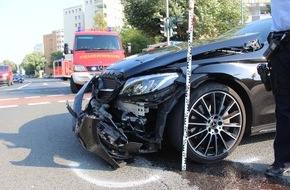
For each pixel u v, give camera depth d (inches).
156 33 1240.2
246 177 128.6
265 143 167.6
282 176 128.1
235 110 144.3
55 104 328.8
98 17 2091.5
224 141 143.7
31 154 165.8
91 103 159.2
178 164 143.3
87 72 459.2
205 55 144.1
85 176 135.6
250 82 142.4
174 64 141.6
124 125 143.0
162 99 132.2
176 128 135.6
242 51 147.6
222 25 1154.7
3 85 1179.9
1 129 222.5
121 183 127.6
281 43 117.6
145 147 137.8
